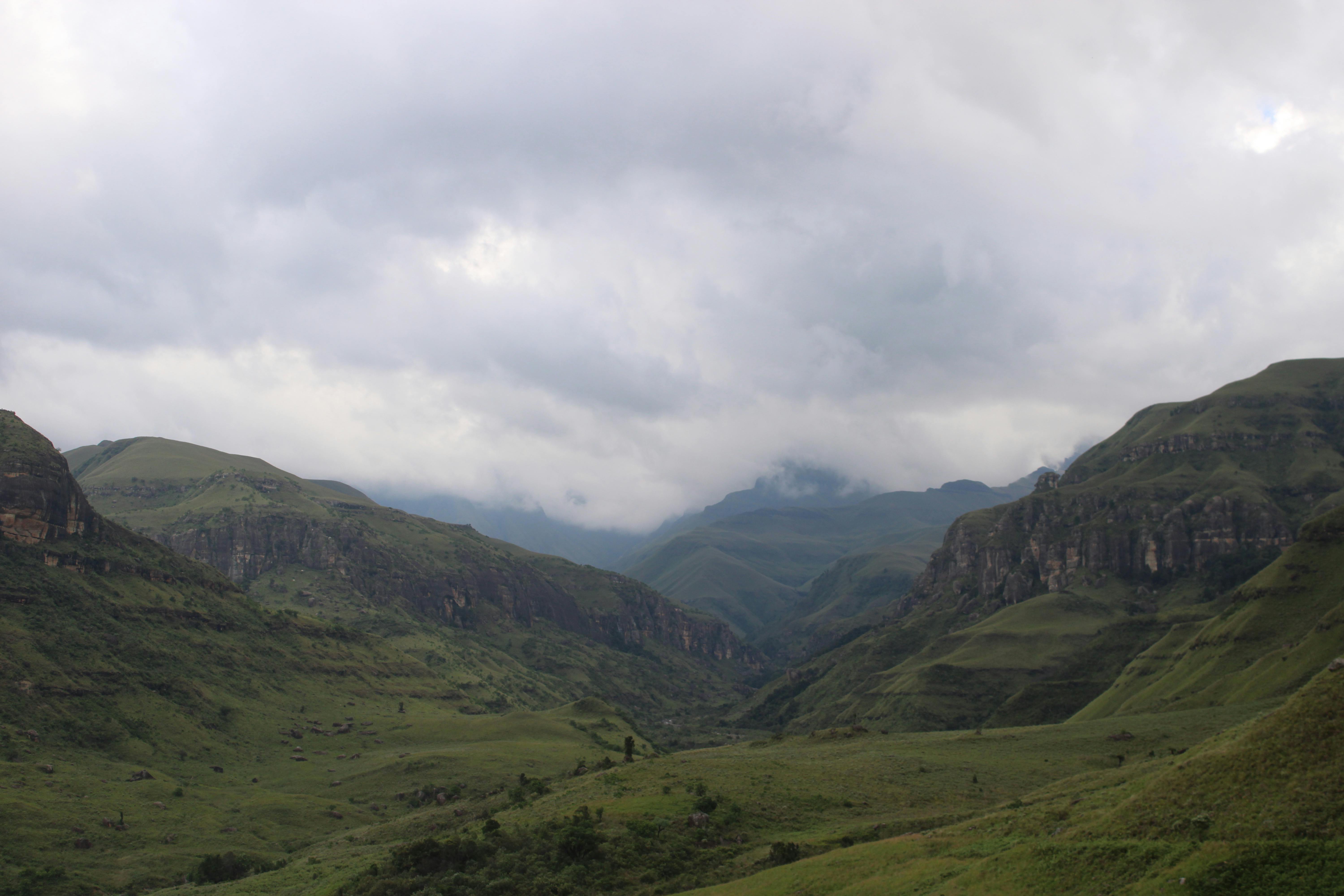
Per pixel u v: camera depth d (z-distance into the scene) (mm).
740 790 151125
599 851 119750
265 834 196125
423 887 114500
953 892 82688
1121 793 102938
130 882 160500
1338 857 63594
